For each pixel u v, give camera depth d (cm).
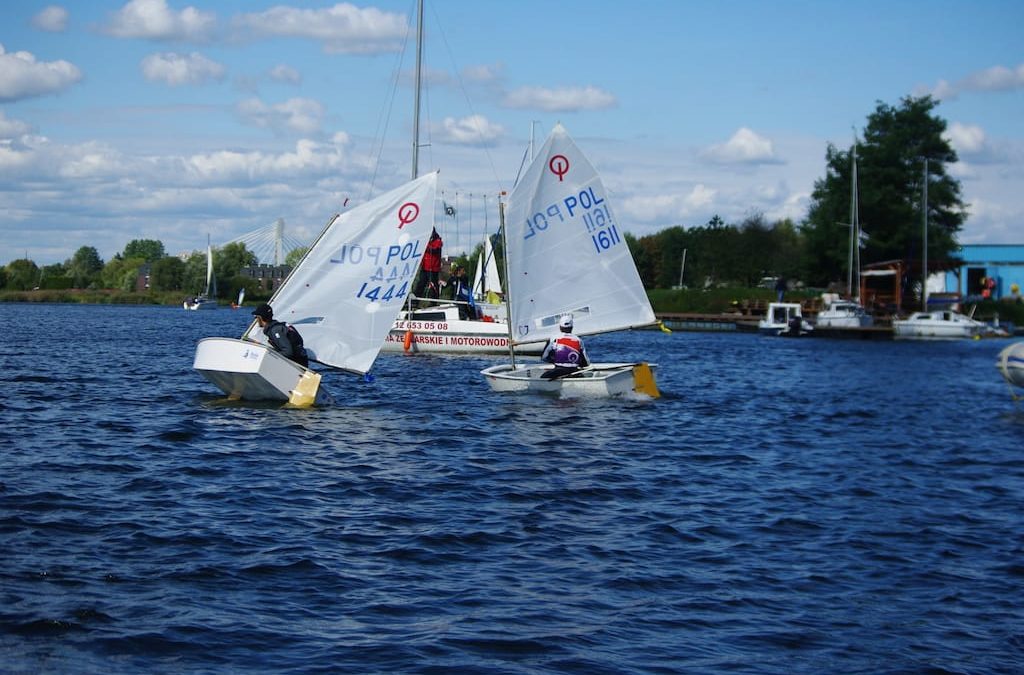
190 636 891
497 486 1545
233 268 15750
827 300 8975
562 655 881
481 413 2355
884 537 1316
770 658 895
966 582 1126
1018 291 10800
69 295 16375
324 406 2380
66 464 1602
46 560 1084
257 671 827
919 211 9838
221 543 1173
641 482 1628
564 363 2653
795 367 4747
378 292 2403
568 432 2122
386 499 1429
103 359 3853
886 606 1039
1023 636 962
